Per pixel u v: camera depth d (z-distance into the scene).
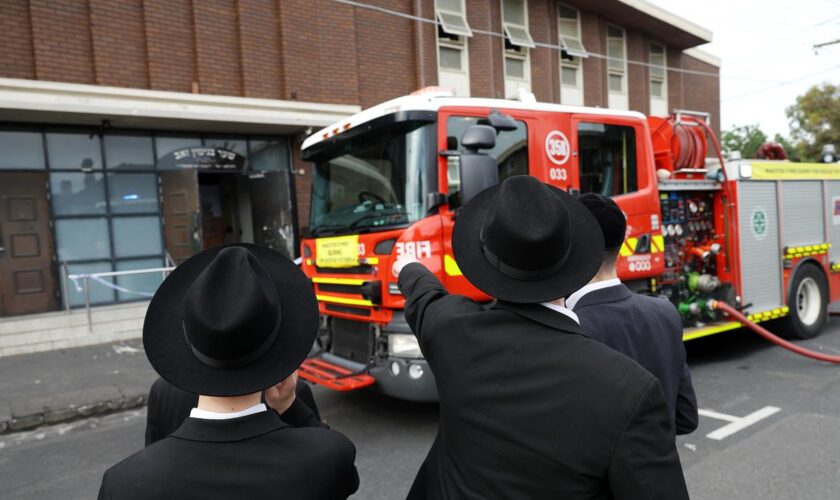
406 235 4.20
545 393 1.32
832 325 8.49
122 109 8.18
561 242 1.37
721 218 6.60
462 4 12.58
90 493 3.94
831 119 25.58
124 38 8.60
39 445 4.88
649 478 1.23
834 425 4.49
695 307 6.15
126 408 5.75
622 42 16.42
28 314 8.46
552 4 14.49
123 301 9.21
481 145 4.02
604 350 1.36
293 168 10.51
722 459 3.99
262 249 1.52
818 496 3.41
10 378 6.45
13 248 8.34
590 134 5.25
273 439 1.30
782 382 5.72
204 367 1.27
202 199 11.88
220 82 9.40
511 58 13.74
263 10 9.77
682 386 2.10
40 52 7.94
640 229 5.46
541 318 1.42
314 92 10.22
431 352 1.62
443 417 1.55
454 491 1.47
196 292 1.24
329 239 5.14
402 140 4.48
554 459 1.28
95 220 8.95
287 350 1.33
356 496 3.69
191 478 1.21
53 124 8.54
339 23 10.54
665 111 17.94
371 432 4.79
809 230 7.42
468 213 1.66
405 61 11.70
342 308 5.03
